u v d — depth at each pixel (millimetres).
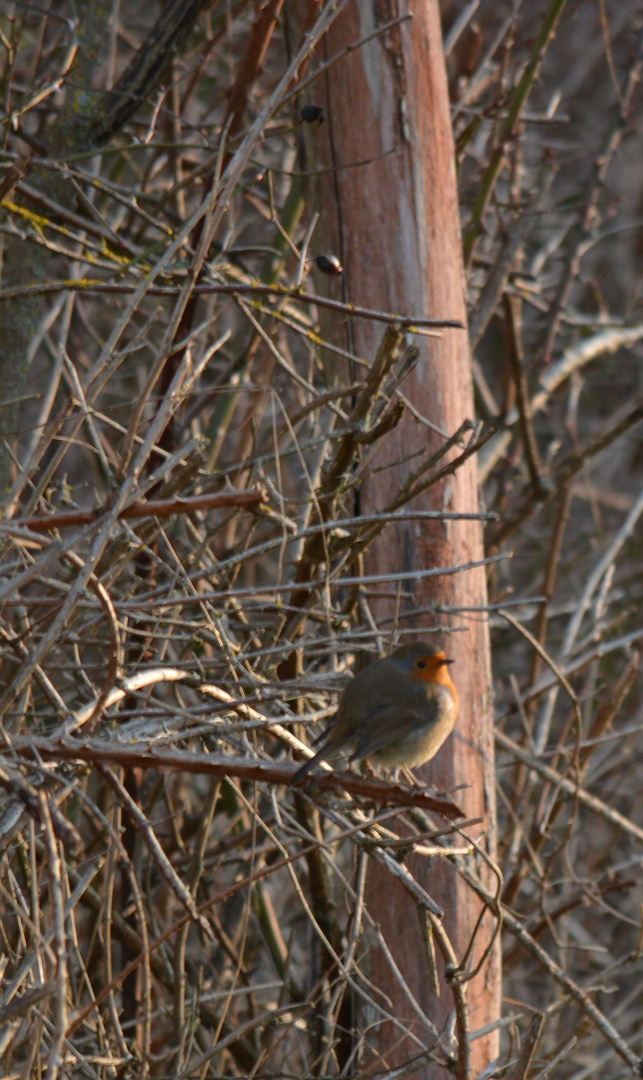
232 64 13445
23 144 11875
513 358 12781
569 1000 9086
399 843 6566
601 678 16828
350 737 7410
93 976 10008
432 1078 9023
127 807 6078
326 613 7637
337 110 9703
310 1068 7844
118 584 10383
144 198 12719
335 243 9781
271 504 10453
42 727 8328
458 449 9445
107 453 11664
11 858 8414
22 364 10500
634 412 12672
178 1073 7039
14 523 6039
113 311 15500
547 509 19250
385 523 8188
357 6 9586
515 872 10805
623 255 24453
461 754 9398
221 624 7934
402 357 8336
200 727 7191
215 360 15641
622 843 15484
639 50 15047
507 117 12688
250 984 10656
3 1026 6352
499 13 20156
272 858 11719
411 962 9156
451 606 9062
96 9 11203
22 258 10594
